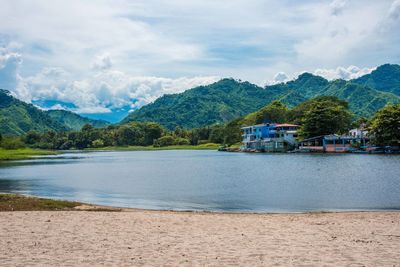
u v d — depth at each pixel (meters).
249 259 14.12
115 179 57.31
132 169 76.81
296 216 24.80
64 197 38.75
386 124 105.50
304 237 17.94
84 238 17.55
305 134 134.00
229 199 36.22
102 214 24.70
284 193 39.41
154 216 24.19
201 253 14.97
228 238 17.73
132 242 16.83
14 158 129.12
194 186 47.19
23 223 21.14
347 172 59.16
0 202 30.11
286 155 117.81
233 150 165.25
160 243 16.66
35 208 28.20
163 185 48.78
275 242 16.91
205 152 168.12
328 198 35.47
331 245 16.30
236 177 56.66
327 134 129.50
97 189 45.53
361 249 15.56
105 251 15.22
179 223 21.61
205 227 20.44
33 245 16.14
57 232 18.83
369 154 106.69
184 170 72.06
